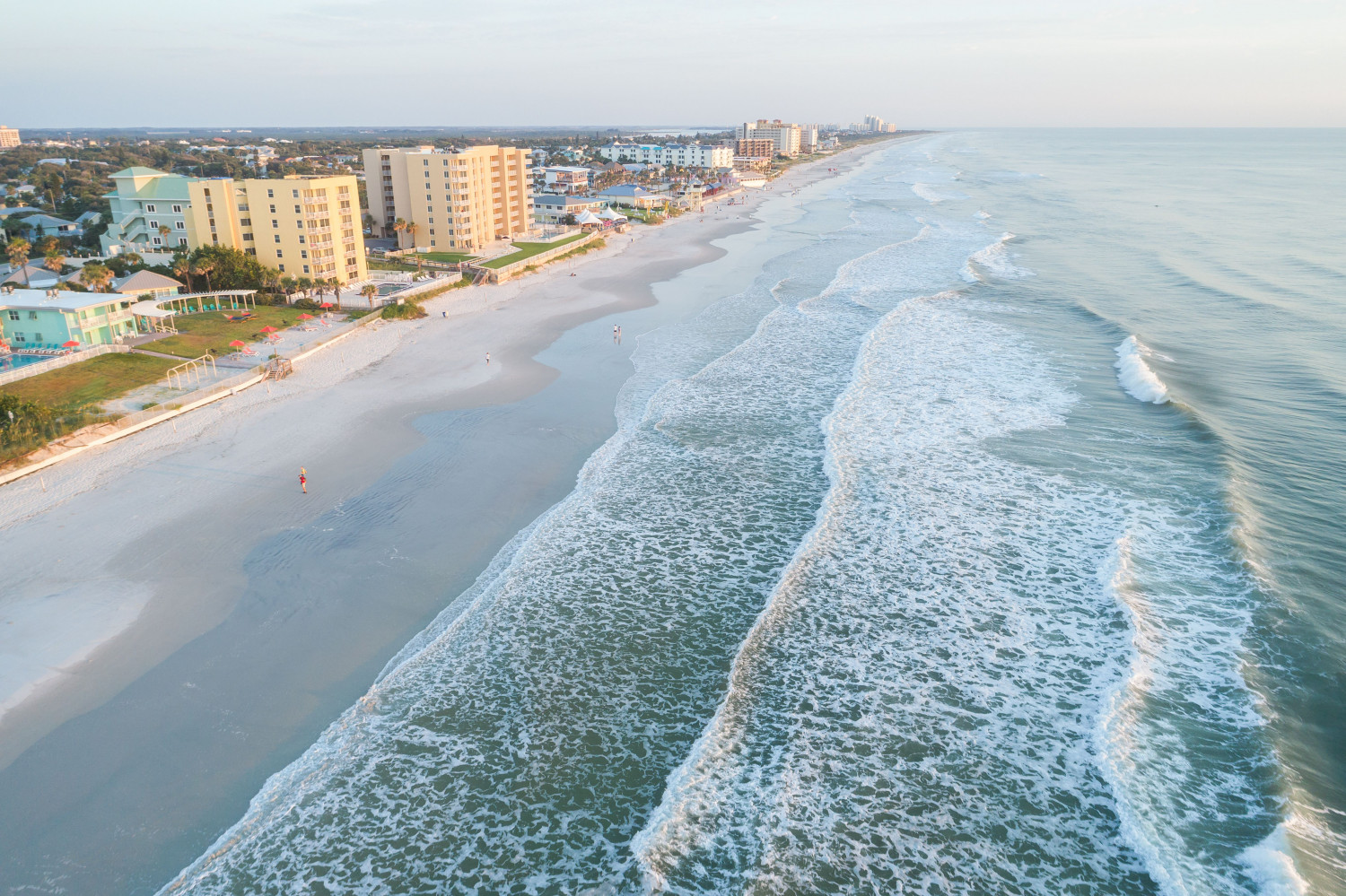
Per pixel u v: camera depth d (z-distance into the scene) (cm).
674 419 4638
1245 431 4088
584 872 1927
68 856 1984
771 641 2703
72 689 2519
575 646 2722
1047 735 2269
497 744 2316
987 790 2105
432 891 1889
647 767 2236
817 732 2319
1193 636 2600
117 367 5453
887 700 2433
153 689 2527
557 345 6322
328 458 4184
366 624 2859
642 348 6188
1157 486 3578
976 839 1967
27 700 2470
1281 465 3706
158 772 2228
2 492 3775
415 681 2566
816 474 3934
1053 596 2870
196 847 2016
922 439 4172
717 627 2816
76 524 3494
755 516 3553
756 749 2264
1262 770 2081
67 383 5097
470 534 3466
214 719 2416
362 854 1981
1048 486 3634
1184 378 4884
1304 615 2653
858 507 3528
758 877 1884
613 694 2506
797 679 2531
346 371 5647
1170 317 6253
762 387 5122
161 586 3053
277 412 4844
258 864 1958
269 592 3027
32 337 5694
